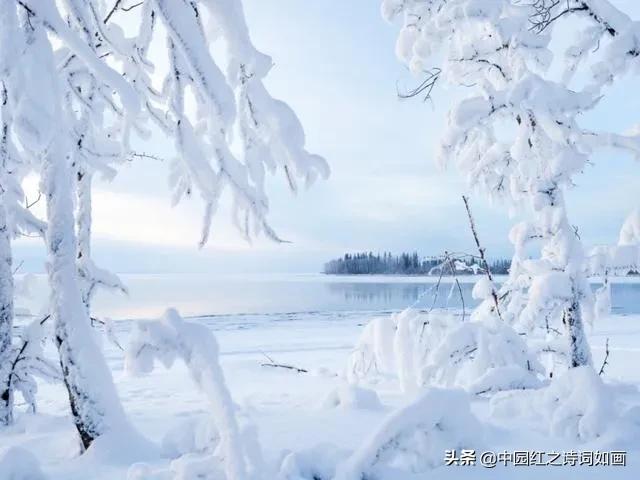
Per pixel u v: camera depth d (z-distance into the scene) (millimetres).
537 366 6906
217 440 3572
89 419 3961
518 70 6746
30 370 6223
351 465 3186
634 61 5883
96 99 5637
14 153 4656
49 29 2961
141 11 3570
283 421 4965
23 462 3229
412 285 117062
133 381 10898
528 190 6777
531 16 7020
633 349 14953
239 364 12844
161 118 3918
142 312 41969
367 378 9781
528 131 6824
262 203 3408
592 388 4230
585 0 6273
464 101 6539
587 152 6109
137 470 3160
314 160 3428
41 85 2895
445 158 6750
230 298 64688
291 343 19125
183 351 3117
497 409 5039
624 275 6297
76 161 6059
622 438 3762
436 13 7500
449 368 7055
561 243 6316
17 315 7020
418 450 3291
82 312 4195
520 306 7457
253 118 3379
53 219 4242
